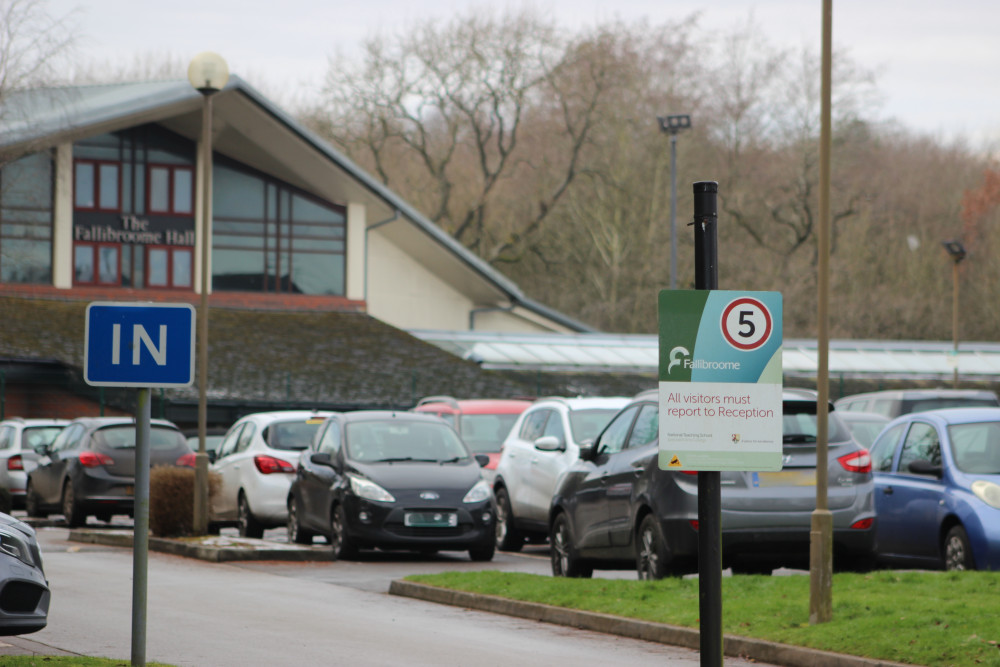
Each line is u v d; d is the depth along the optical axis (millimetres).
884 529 25750
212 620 20531
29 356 72875
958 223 126750
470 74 114688
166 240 88625
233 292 90062
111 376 13727
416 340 87750
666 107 112438
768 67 112188
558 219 121938
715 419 11094
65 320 80500
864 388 88000
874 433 35531
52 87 76938
